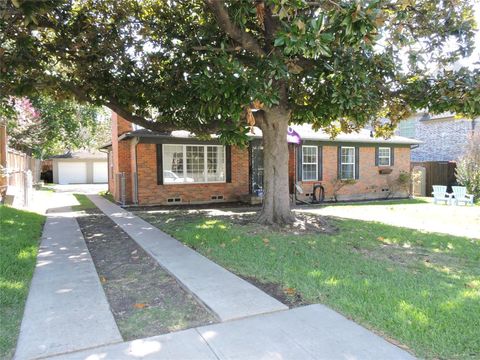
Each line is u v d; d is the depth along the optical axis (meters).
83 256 5.91
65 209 12.20
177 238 7.27
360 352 2.89
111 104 9.02
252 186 15.27
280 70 5.91
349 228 8.42
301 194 15.97
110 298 4.17
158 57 8.71
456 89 7.41
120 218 10.05
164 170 13.78
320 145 16.39
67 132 28.67
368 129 21.36
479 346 2.98
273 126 8.59
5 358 2.82
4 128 11.47
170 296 4.23
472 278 4.86
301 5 4.55
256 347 2.98
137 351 2.93
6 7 5.07
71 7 7.72
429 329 3.26
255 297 4.04
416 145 19.31
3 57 7.63
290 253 5.98
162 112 9.01
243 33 6.36
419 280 4.70
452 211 12.50
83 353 2.89
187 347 2.99
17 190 12.13
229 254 5.90
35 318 3.50
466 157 16.53
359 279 4.68
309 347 2.97
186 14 8.38
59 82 8.45
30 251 5.96
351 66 6.52
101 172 35.25
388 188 18.33
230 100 6.01
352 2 4.41
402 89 8.30
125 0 8.12
